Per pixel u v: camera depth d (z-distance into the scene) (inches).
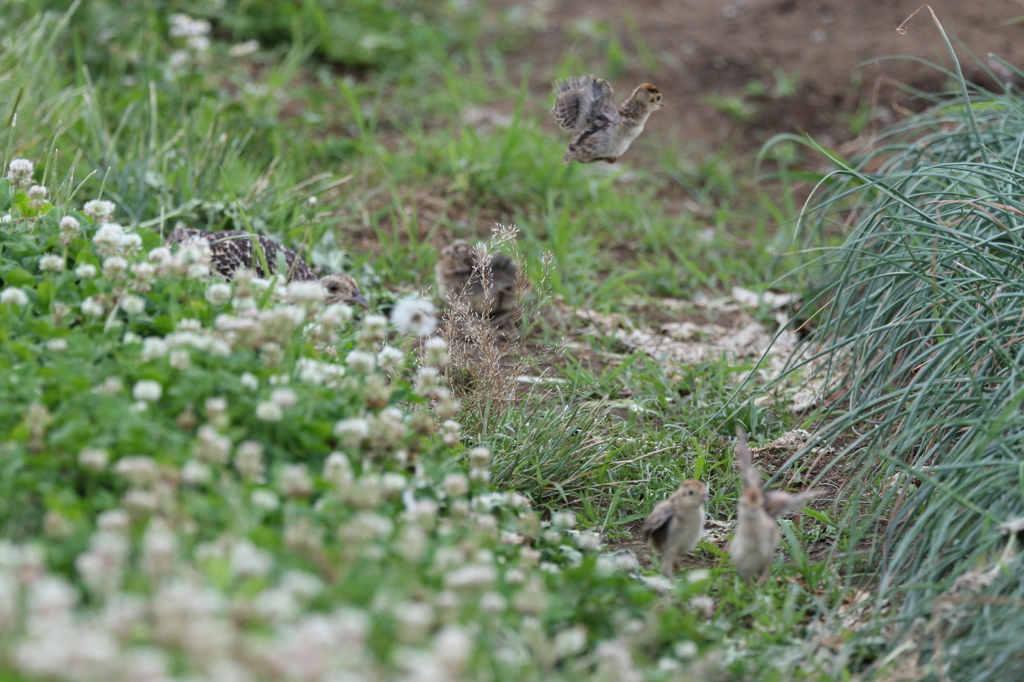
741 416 448.5
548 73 942.4
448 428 337.1
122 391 281.7
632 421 447.5
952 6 965.2
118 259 315.9
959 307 379.9
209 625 189.9
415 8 1026.7
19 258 348.5
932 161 495.8
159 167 597.0
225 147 618.2
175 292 329.4
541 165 724.7
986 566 288.2
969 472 324.2
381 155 705.0
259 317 317.7
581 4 1120.2
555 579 273.7
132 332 321.1
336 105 818.8
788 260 633.6
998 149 486.0
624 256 666.8
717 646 266.7
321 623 199.0
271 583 226.8
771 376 501.0
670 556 322.7
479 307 534.3
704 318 589.3
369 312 470.9
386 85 888.9
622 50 984.9
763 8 1016.2
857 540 345.4
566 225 636.7
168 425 277.4
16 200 381.4
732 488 402.0
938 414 359.6
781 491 398.6
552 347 474.6
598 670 248.8
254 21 895.7
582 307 578.2
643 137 850.8
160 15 857.5
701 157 827.4
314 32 910.4
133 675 175.9
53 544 233.1
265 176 605.0
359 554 243.3
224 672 181.8
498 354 423.5
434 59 937.5
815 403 456.1
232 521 240.2
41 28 688.4
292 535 237.5
